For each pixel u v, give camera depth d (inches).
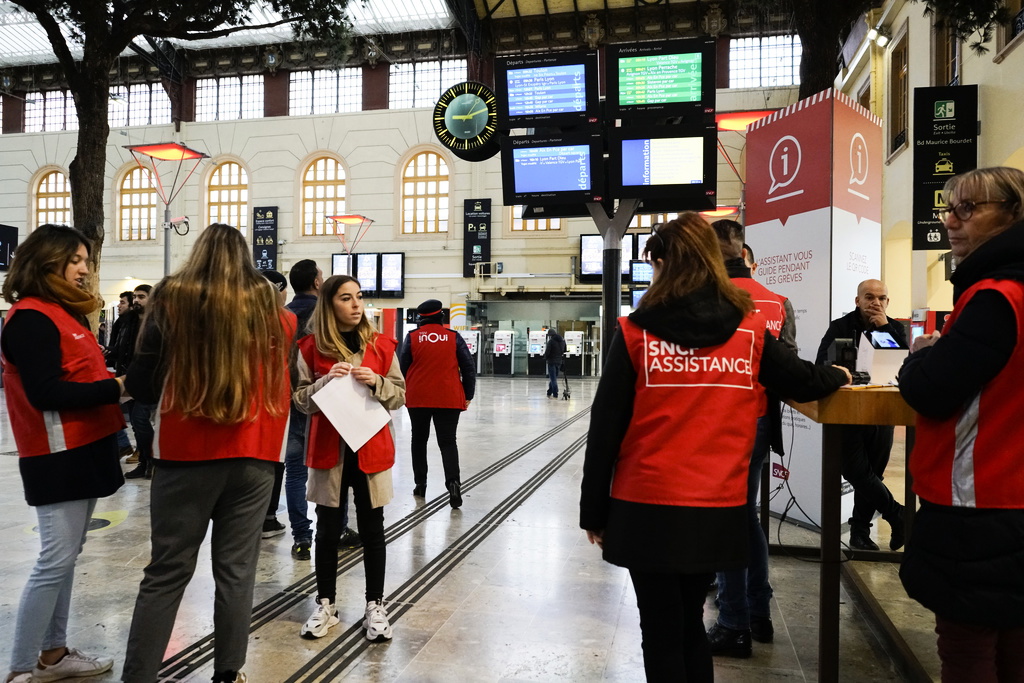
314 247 973.8
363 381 107.0
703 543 63.1
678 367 65.4
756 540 106.1
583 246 915.4
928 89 370.6
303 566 142.3
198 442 76.9
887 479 233.1
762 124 179.5
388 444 111.1
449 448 195.3
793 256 167.2
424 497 205.6
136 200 1011.3
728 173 876.6
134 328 214.4
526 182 203.0
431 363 194.4
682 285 66.5
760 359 68.4
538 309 976.9
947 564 58.4
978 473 57.6
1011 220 61.4
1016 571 55.8
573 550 152.8
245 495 81.1
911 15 514.6
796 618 115.3
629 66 196.1
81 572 137.2
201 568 140.0
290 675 93.4
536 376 949.2
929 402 59.1
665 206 203.5
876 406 71.4
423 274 958.4
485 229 938.7
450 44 944.3
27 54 980.6
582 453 291.4
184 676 93.2
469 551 151.9
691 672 66.4
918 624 113.9
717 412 65.1
